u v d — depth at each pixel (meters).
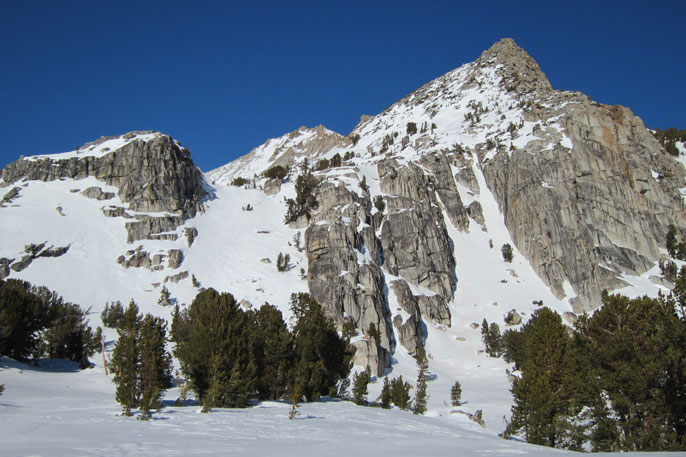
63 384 46.16
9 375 45.19
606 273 104.06
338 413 38.31
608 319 35.56
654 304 34.41
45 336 58.47
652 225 117.88
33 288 63.28
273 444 22.39
